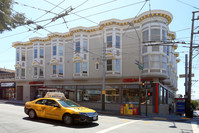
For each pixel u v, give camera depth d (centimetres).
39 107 1049
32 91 3269
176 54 3312
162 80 2395
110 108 2350
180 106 2681
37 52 3148
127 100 2275
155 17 2153
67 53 2881
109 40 2411
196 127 1140
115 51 2367
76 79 2647
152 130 950
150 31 2145
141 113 2017
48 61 3083
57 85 2908
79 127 897
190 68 1984
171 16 2208
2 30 1095
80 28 2664
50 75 2920
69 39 2895
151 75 2092
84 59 2638
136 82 2230
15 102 2852
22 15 1098
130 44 2353
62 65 2897
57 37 2938
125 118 1516
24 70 3366
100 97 2478
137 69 2267
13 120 1034
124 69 2353
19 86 3472
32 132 764
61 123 971
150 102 2133
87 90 2609
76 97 2689
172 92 3781
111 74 2345
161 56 2116
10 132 755
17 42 3400
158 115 1906
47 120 1046
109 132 827
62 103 1003
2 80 3800
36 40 3173
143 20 2242
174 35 2691
